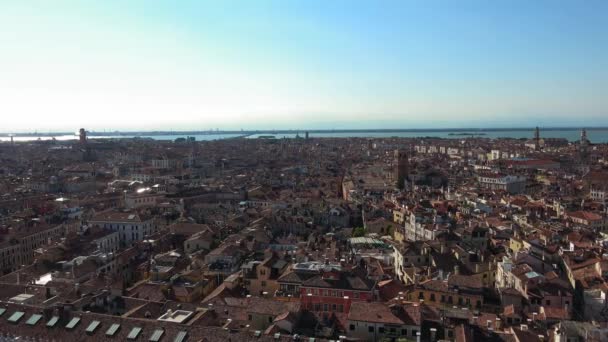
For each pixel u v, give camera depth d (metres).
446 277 145.25
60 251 182.75
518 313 120.19
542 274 145.38
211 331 90.69
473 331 97.75
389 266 176.75
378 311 102.25
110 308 116.75
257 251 189.88
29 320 96.88
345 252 191.25
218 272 159.50
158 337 89.88
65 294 120.62
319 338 94.69
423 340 96.19
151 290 132.50
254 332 90.06
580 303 143.00
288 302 115.69
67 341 91.31
